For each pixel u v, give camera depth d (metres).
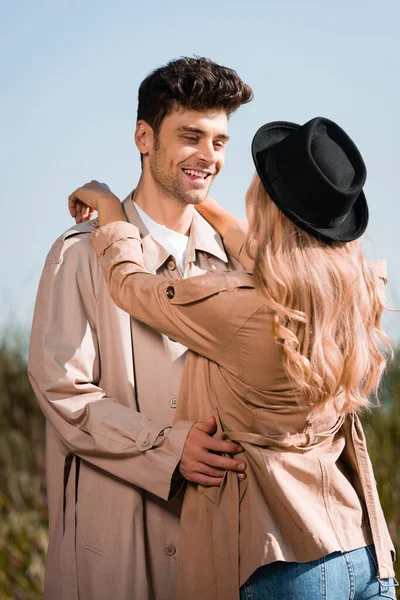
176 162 2.67
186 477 2.38
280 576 2.22
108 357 2.62
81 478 2.62
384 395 5.13
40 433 5.76
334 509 2.33
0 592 4.36
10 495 5.15
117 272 2.53
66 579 2.58
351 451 2.48
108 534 2.55
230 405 2.37
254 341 2.27
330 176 2.27
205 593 2.32
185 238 2.82
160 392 2.63
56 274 2.64
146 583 2.52
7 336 6.25
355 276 2.28
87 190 2.81
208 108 2.63
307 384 2.22
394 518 4.35
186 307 2.33
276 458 2.29
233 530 2.29
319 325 2.22
